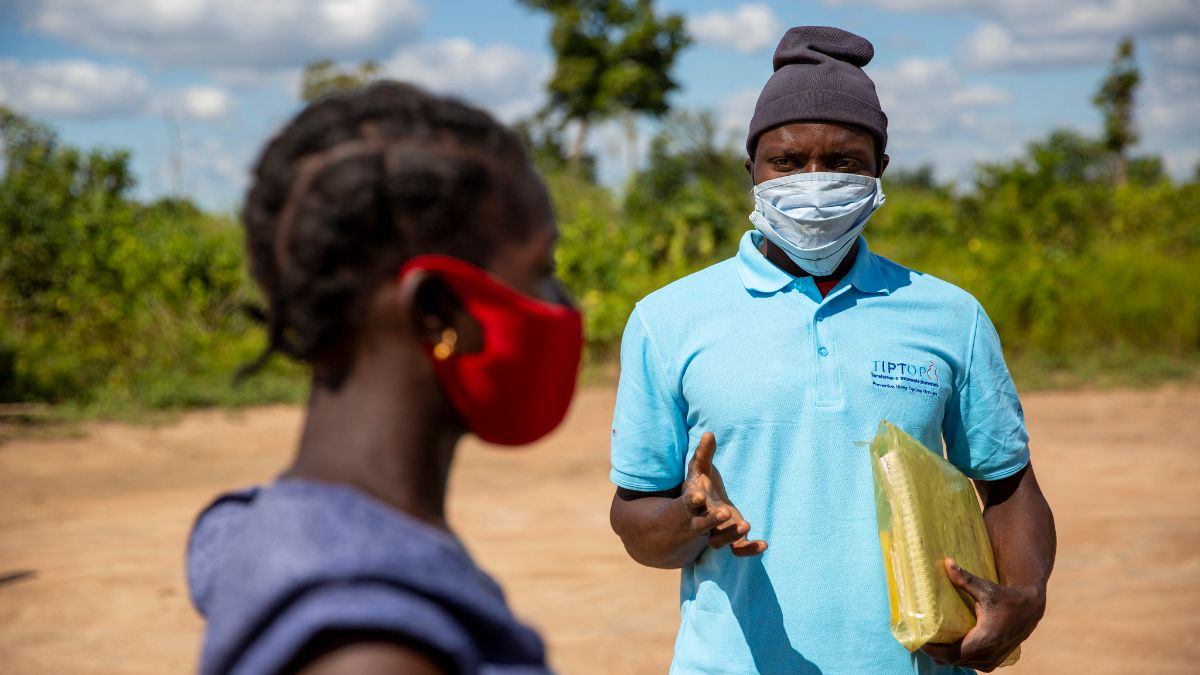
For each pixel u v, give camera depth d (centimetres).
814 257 237
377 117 104
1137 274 1567
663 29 4394
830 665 219
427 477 102
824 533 223
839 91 238
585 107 4422
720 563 228
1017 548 230
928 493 209
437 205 99
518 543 687
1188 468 874
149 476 885
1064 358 1418
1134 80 3962
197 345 1298
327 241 97
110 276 1325
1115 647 507
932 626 200
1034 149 2053
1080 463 898
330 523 91
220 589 92
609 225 1739
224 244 1452
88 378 1233
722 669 223
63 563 648
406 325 99
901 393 227
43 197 1377
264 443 1020
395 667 84
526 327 102
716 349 234
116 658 506
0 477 874
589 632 529
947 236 1925
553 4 4388
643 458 241
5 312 1291
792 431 227
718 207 1641
